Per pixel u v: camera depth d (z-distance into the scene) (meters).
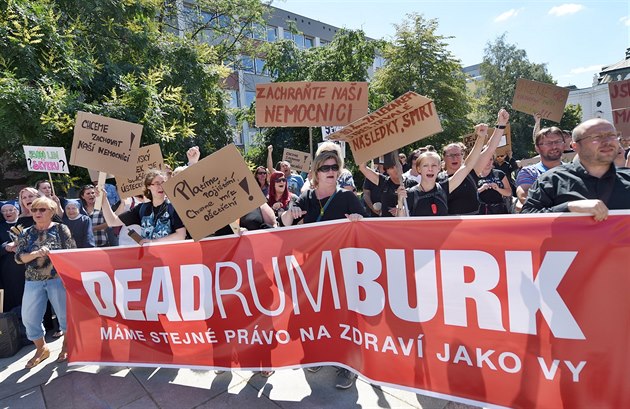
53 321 4.60
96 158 3.54
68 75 7.41
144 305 3.13
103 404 2.96
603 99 43.72
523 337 2.11
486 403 2.20
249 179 2.83
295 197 5.23
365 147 3.27
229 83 26.05
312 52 18.11
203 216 2.85
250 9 17.98
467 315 2.26
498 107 37.94
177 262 3.05
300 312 2.80
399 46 23.31
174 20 17.19
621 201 2.13
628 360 1.89
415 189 3.35
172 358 3.09
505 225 2.15
